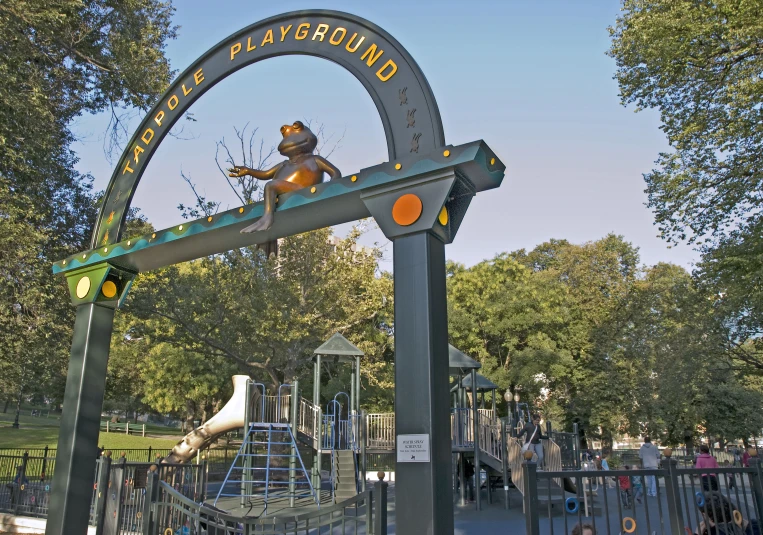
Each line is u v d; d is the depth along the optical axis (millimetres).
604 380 29312
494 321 29594
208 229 5035
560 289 31578
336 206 4488
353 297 23672
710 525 5465
